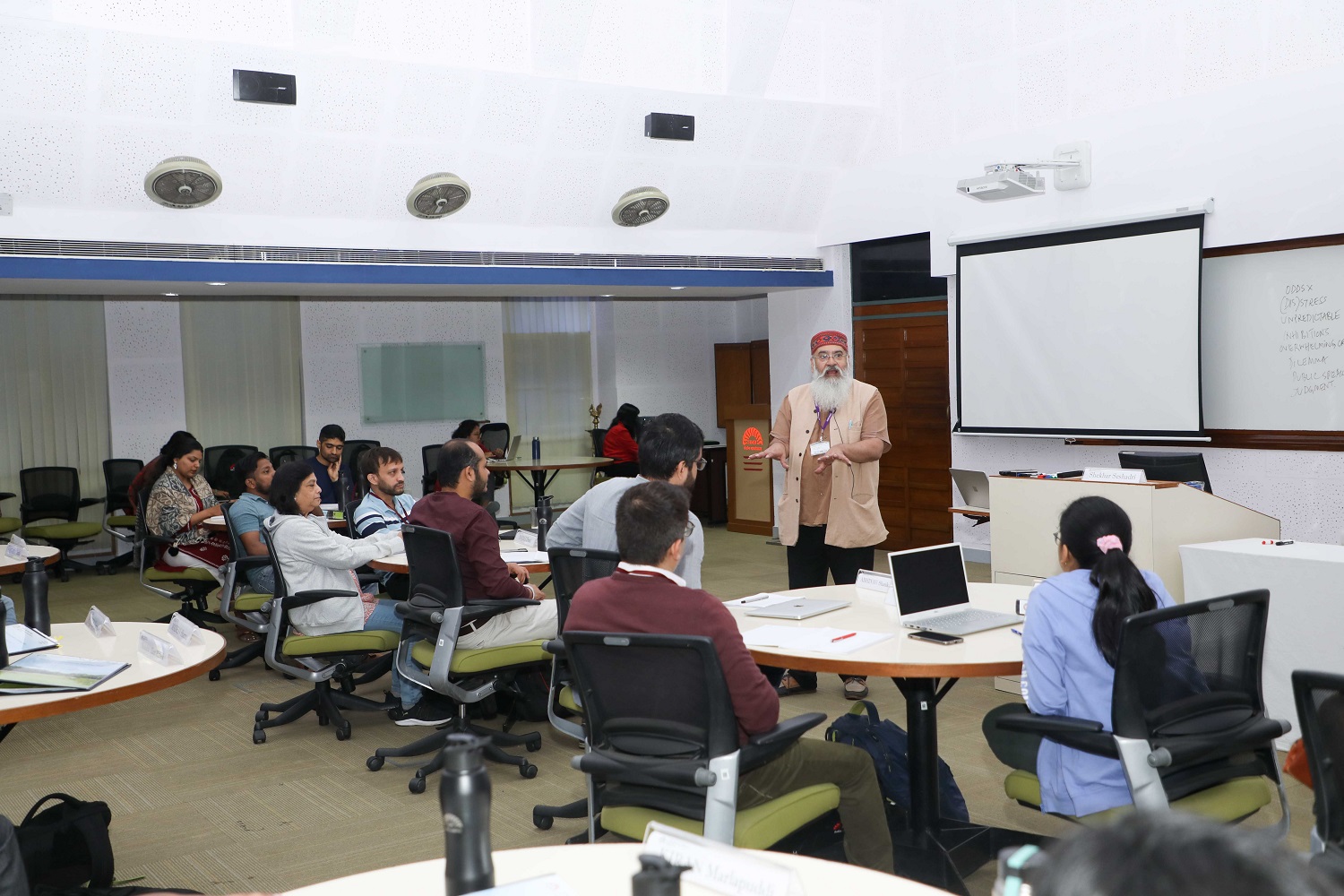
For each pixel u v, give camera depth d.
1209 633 2.28
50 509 8.72
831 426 4.93
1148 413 6.62
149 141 6.29
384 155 6.95
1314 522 5.99
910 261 8.46
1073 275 6.95
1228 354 6.30
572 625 2.42
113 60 5.84
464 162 7.20
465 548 3.91
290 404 10.18
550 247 7.87
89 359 9.37
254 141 6.54
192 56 5.98
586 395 11.69
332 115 6.58
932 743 3.04
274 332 10.09
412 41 6.46
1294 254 5.96
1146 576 2.55
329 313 10.36
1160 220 6.45
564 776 3.98
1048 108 7.11
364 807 3.72
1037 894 0.63
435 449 9.94
